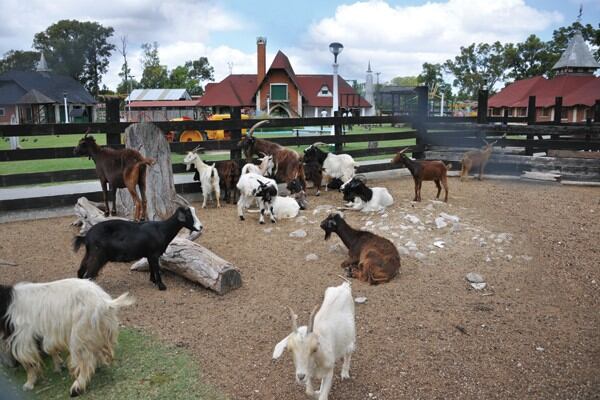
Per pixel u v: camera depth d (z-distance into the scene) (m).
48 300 4.02
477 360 4.59
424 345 4.84
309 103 49.84
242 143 11.52
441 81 76.56
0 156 9.52
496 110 52.53
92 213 8.09
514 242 7.90
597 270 6.82
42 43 68.75
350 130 33.31
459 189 12.30
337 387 4.19
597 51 55.69
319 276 6.63
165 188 8.73
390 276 6.39
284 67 47.50
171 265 6.42
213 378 4.30
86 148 8.61
